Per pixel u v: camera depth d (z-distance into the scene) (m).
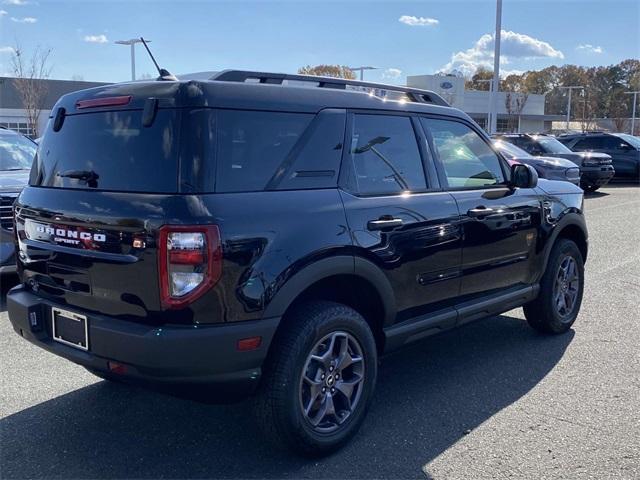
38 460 3.41
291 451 3.40
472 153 4.67
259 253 3.06
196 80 3.16
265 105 3.32
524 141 17.77
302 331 3.28
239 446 3.58
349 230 3.48
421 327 4.07
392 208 3.78
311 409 3.41
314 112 3.55
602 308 6.42
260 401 3.26
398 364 4.91
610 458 3.44
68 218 3.32
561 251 5.39
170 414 3.98
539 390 4.37
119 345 3.04
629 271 8.16
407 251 3.85
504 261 4.74
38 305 3.54
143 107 3.20
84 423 3.84
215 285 2.94
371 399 3.72
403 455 3.49
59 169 3.59
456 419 3.93
